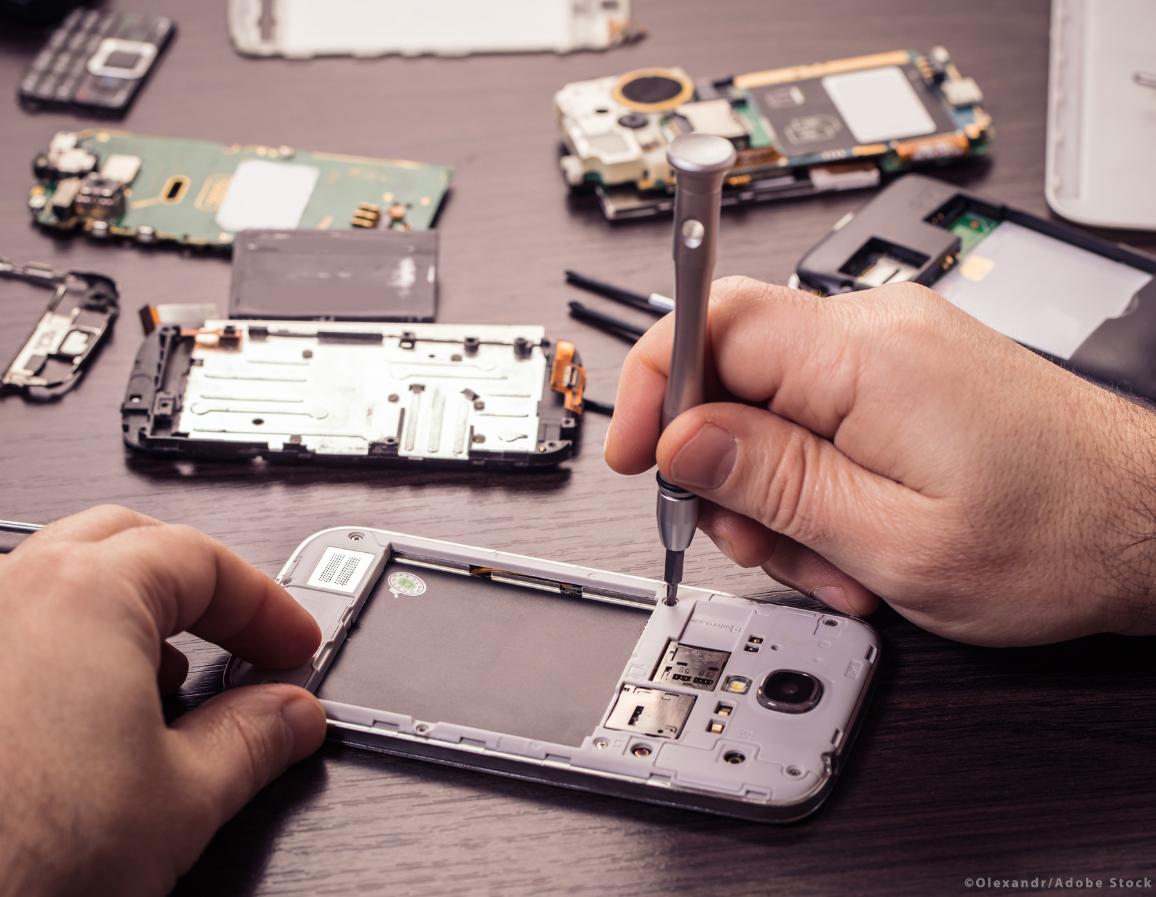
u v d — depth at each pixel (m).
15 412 1.71
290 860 1.26
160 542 1.25
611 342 1.79
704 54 2.21
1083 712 1.37
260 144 2.07
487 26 2.25
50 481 1.63
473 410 1.66
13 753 1.09
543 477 1.63
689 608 1.43
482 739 1.31
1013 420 1.29
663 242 1.93
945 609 1.36
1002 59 2.20
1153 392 1.62
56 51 2.19
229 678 1.37
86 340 1.79
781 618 1.41
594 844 1.27
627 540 1.56
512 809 1.29
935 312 1.33
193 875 1.25
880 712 1.37
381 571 1.49
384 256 1.84
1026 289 1.76
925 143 2.00
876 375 1.29
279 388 1.68
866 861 1.25
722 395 1.40
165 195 1.96
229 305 1.78
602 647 1.41
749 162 1.97
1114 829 1.27
